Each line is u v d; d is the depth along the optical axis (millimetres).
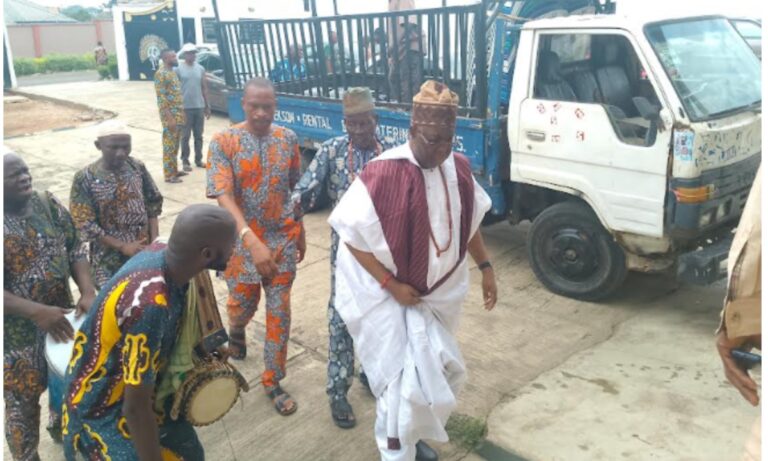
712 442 3082
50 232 2648
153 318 1822
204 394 2072
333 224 2438
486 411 3418
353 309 2500
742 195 4246
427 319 2498
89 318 1931
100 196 3158
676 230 4008
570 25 4379
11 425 2676
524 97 4621
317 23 6312
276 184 3205
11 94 19469
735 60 4551
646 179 4082
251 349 4070
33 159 9836
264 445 3174
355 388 3627
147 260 1936
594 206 4371
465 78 5047
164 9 22141
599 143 4242
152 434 1905
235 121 7785
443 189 2400
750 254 1650
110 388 1949
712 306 4531
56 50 46844
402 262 2408
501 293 4852
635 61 4703
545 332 4250
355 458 3059
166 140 8039
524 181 4766
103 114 14367
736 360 1797
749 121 4145
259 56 7227
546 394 3547
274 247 3273
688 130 3852
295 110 6871
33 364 2648
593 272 4574
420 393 2371
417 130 2295
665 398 3451
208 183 3074
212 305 2168
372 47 5887
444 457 3072
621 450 3061
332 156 3113
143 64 22391
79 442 2014
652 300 4676
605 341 4109
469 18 4906
